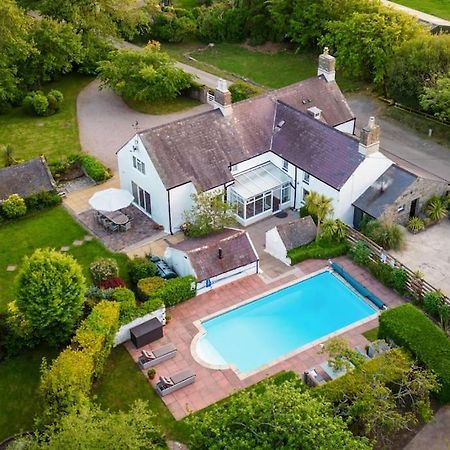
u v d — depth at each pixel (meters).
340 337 45.56
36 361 43.53
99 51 83.88
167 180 53.72
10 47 72.31
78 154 64.50
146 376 42.66
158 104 77.50
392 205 53.25
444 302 46.19
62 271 41.78
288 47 91.00
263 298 49.03
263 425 32.44
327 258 52.66
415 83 70.19
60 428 33.94
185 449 37.94
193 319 47.16
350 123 64.56
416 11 95.62
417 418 38.72
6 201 57.19
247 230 56.56
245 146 58.22
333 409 35.03
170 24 93.19
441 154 66.88
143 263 49.94
